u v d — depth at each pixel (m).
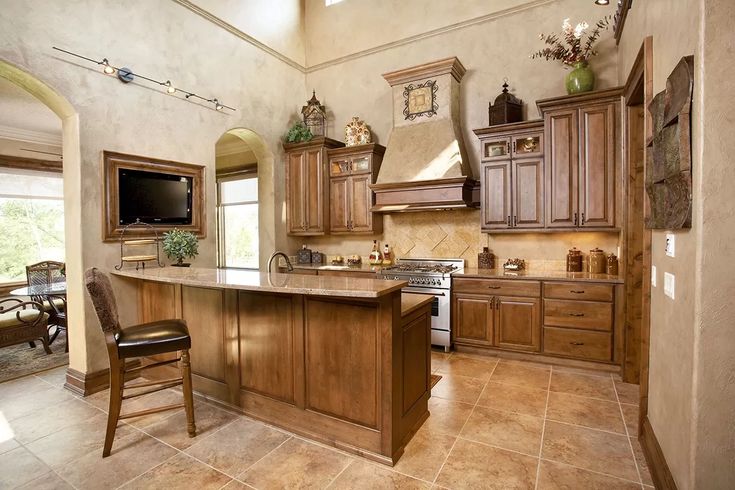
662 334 2.01
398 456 2.24
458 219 4.81
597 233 4.08
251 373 2.73
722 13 1.41
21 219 6.21
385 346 2.17
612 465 2.16
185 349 2.49
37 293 4.18
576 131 3.73
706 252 1.45
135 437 2.50
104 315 2.28
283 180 5.60
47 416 2.82
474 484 2.01
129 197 3.63
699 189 1.46
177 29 4.12
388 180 4.71
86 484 2.04
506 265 4.35
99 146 3.41
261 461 2.23
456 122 4.62
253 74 5.07
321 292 2.07
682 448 1.63
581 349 3.61
